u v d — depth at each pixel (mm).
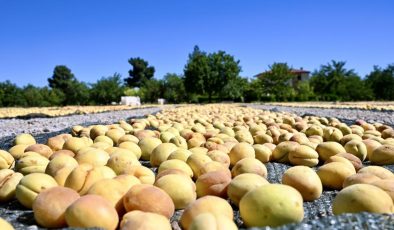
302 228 174
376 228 177
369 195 207
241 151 373
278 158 401
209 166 308
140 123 690
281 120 764
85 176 253
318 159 398
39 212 210
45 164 319
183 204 247
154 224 180
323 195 283
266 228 173
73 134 599
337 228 176
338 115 1123
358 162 342
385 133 535
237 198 243
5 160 346
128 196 215
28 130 742
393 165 385
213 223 174
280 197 199
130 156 316
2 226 169
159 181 250
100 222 193
